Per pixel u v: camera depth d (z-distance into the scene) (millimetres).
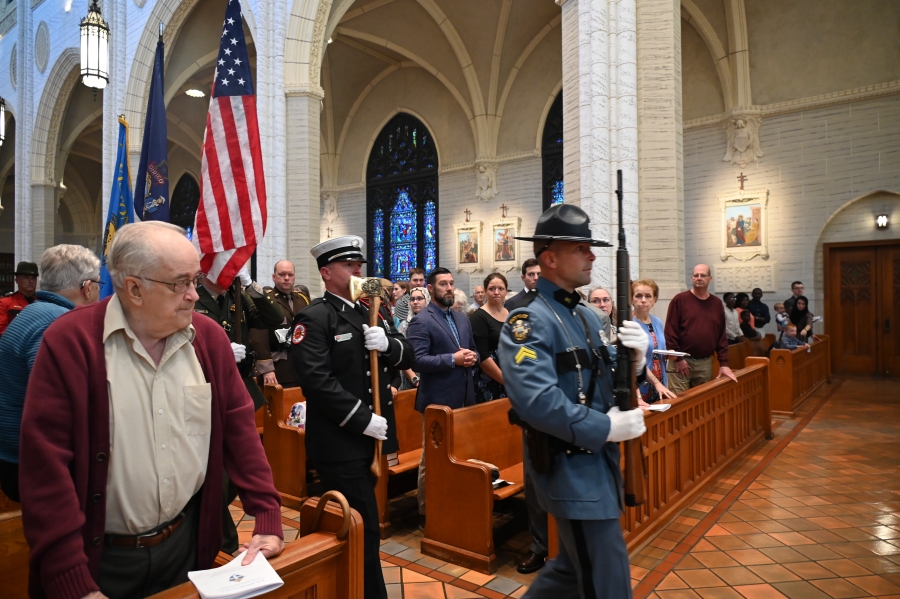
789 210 12039
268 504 1716
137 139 13719
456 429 3799
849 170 11453
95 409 1493
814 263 11844
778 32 11953
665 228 6762
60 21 17000
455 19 14812
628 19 6785
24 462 1410
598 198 6781
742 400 6117
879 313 11594
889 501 4664
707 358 5840
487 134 16109
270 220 9938
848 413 8164
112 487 1529
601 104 6797
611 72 6824
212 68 17469
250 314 4059
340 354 2879
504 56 15391
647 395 4711
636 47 6871
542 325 2102
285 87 10055
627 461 2250
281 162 9969
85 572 1373
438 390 4262
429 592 3289
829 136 11641
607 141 6797
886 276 11461
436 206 17469
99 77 8477
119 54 14203
